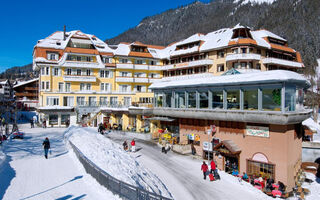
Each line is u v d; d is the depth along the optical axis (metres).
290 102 22.11
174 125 35.56
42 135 33.97
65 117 48.06
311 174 27.19
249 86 23.22
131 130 41.22
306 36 118.06
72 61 50.72
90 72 53.72
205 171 20.94
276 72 21.77
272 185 20.41
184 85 29.83
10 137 29.66
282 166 21.47
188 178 21.08
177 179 20.66
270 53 51.34
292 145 22.38
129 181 14.39
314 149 32.00
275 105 21.52
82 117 49.12
